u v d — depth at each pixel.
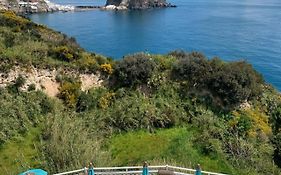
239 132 29.97
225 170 25.23
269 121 33.28
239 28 104.69
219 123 31.06
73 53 35.97
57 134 25.36
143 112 31.17
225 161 26.23
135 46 78.38
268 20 123.88
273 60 69.12
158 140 28.73
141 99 32.88
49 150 23.88
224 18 128.12
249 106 33.94
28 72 31.67
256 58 70.62
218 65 35.78
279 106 34.97
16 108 28.67
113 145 27.91
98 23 107.50
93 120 29.88
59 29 92.50
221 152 27.17
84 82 33.91
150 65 35.12
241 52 75.12
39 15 118.25
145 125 30.39
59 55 35.31
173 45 80.81
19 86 30.56
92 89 33.56
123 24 107.69
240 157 26.72
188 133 29.78
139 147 27.72
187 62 35.44
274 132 31.98
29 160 24.28
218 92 33.53
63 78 33.19
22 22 43.12
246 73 35.41
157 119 30.81
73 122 28.06
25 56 32.59
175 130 30.34
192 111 32.22
